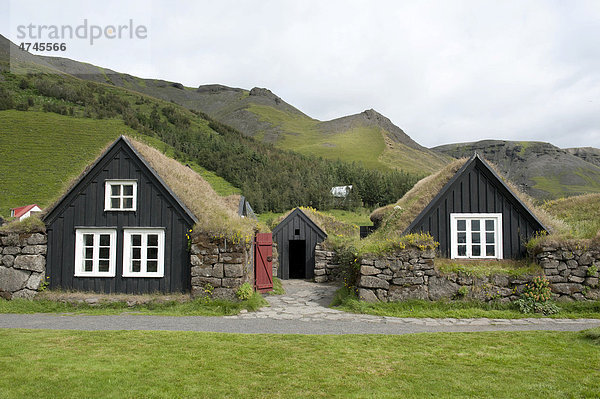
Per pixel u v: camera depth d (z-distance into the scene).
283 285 22.53
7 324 11.02
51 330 10.10
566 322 12.01
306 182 73.62
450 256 15.91
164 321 11.59
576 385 6.70
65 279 14.44
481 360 8.01
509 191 15.91
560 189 188.12
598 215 19.41
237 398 6.06
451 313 12.94
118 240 14.67
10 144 68.38
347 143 189.12
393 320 12.13
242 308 13.36
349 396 6.19
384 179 79.25
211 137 96.56
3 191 52.12
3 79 111.62
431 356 8.26
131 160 15.08
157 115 107.19
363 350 8.64
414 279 13.96
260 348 8.66
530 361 7.95
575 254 13.82
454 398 6.17
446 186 16.17
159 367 7.29
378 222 23.19
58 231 14.67
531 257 14.91
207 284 13.70
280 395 6.20
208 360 7.76
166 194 14.80
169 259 14.51
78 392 6.09
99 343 8.80
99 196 14.93
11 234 14.08
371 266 14.12
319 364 7.67
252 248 17.12
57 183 56.12
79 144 72.38
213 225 13.97
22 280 13.93
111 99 115.62
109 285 14.41
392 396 6.21
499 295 13.73
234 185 68.75
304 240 27.97
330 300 16.45
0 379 6.50
